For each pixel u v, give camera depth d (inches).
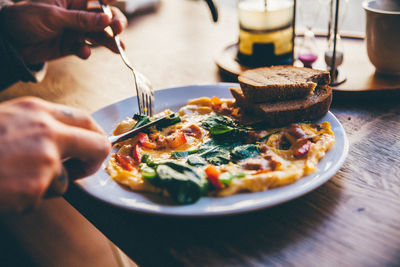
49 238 34.4
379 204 17.6
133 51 33.3
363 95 24.3
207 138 21.5
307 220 17.2
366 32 25.4
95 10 27.1
